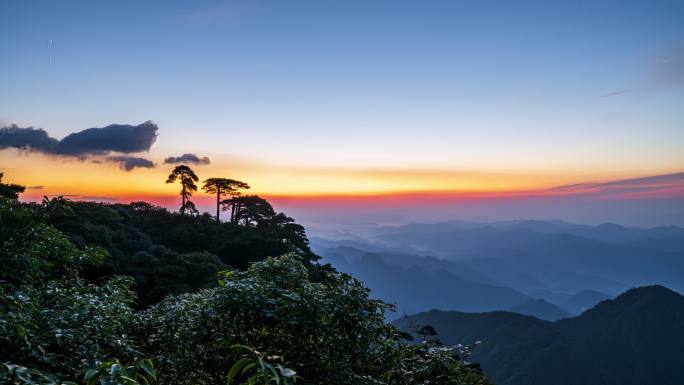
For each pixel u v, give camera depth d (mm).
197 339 4633
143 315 5934
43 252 5863
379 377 4648
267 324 4164
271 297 4168
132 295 6281
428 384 4539
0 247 5250
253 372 3613
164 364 4926
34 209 5727
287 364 3947
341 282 4984
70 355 3932
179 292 26453
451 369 4613
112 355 4457
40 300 4895
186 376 5074
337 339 4324
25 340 3471
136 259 31828
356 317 4332
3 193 15812
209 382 4973
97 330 4418
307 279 5043
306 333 4129
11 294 4605
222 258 45562
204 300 4477
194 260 33938
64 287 5684
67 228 31766
